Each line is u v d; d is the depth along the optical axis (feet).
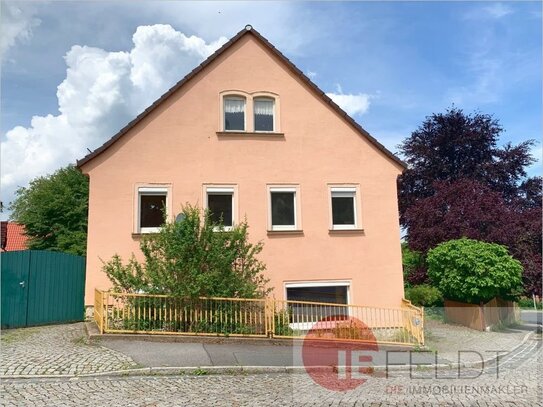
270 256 47.52
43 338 36.01
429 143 82.58
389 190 51.16
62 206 89.04
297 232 48.39
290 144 49.70
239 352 33.81
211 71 49.16
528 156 78.74
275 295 46.98
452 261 55.16
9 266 41.24
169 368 28.71
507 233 64.44
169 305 37.01
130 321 36.09
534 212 67.82
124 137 46.50
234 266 40.57
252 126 49.39
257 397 23.56
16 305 41.27
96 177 45.47
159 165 46.75
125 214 45.44
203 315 37.42
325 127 50.67
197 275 37.22
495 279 51.37
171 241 38.14
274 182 48.83
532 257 64.23
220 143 48.26
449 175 81.92
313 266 48.21
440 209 71.05
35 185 106.11
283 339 38.29
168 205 46.44
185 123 47.80
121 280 38.17
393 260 50.01
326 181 49.85
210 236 38.73
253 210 47.96
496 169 79.15
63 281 44.37
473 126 81.61
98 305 38.27
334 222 50.26
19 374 26.27
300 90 50.75
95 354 31.09
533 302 91.40
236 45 50.16
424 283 66.39
